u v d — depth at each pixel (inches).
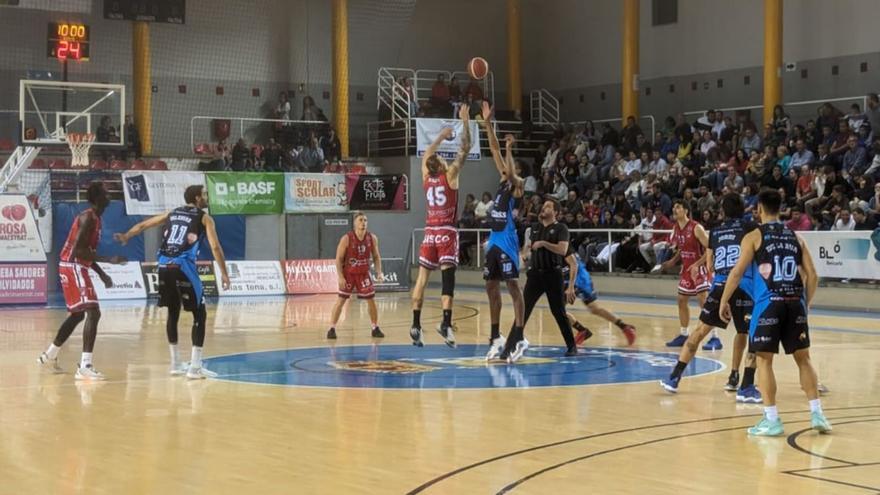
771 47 1084.5
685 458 300.7
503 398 410.0
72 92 1152.8
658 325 711.7
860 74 1072.2
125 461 297.7
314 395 417.1
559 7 1380.4
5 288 906.7
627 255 997.8
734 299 412.5
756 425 342.6
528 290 527.5
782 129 1005.2
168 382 453.1
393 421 359.9
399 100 1268.5
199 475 280.7
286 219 1130.7
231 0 1252.5
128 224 1037.2
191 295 463.8
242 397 412.2
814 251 837.8
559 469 286.7
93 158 1115.9
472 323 733.3
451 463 294.2
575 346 546.6
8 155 1087.6
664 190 1004.6
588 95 1346.0
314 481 273.6
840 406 391.9
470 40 1395.2
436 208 521.3
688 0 1235.9
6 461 297.9
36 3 1131.3
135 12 1130.0
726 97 1197.7
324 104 1307.8
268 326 711.7
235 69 1258.0
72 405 393.1
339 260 630.5
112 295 961.5
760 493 260.1
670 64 1258.6
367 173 1224.8
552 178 1162.0
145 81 1180.5
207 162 1157.1
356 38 1317.7
